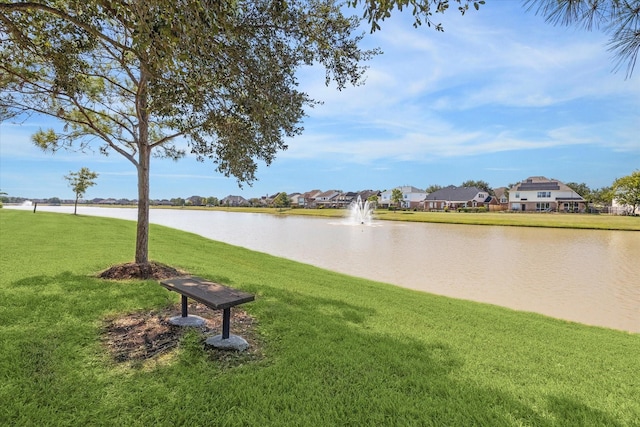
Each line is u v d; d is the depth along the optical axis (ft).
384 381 10.32
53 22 14.39
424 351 12.85
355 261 40.37
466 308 20.13
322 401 9.10
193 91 12.92
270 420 8.26
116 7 9.14
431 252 47.57
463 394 9.82
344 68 16.15
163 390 9.16
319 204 293.64
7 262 23.58
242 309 16.39
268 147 17.20
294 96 14.49
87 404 8.43
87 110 21.80
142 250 22.30
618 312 22.29
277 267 31.12
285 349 12.21
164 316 14.60
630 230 85.30
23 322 12.96
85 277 20.26
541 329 16.75
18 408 8.15
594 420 8.86
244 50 12.34
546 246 54.75
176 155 26.20
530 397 9.87
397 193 242.78
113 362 10.55
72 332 12.30
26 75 15.20
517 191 200.03
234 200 347.56
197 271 24.68
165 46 9.03
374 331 14.75
